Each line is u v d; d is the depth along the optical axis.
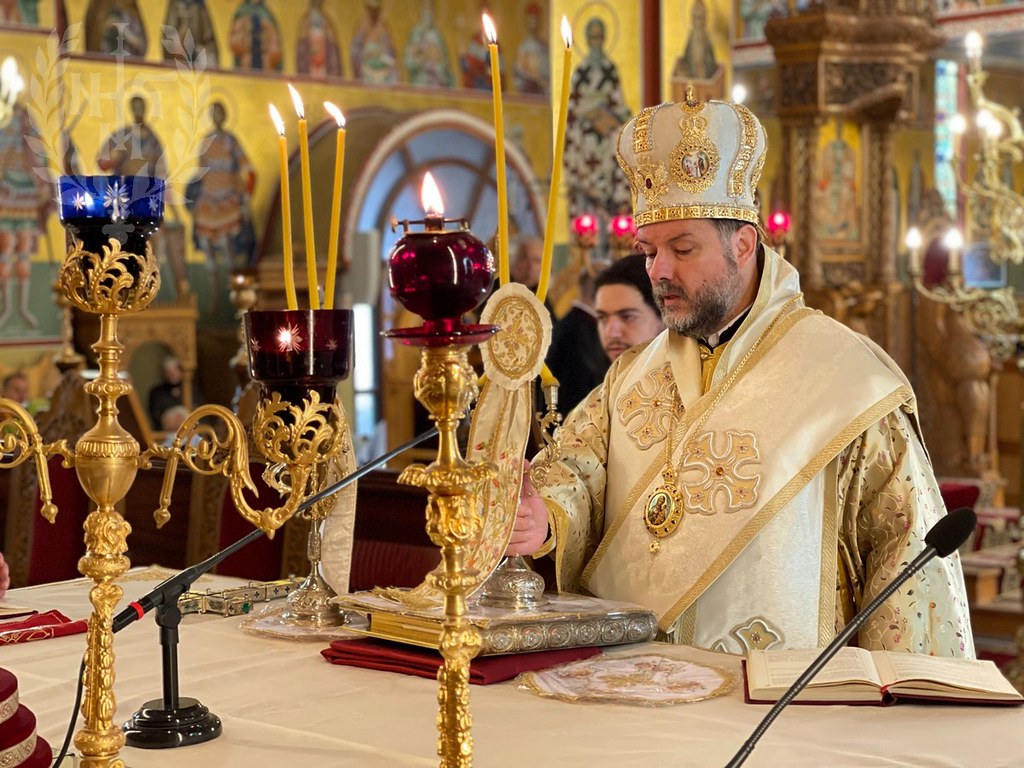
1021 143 6.59
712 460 2.75
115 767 1.38
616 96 8.81
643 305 4.32
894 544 2.60
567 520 2.70
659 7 8.85
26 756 1.47
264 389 1.45
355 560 3.20
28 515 4.24
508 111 15.80
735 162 2.78
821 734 1.72
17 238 11.44
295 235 13.23
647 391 2.94
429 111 14.31
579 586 2.87
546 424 2.37
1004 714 1.81
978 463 10.20
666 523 2.75
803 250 12.62
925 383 10.46
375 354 14.24
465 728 1.29
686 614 2.69
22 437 1.33
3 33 11.28
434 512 1.27
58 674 2.10
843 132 12.88
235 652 2.22
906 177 18.31
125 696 1.96
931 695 1.85
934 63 18.25
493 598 2.22
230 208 13.17
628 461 2.88
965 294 6.53
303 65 13.91
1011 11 13.54
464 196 15.48
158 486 4.06
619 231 6.74
